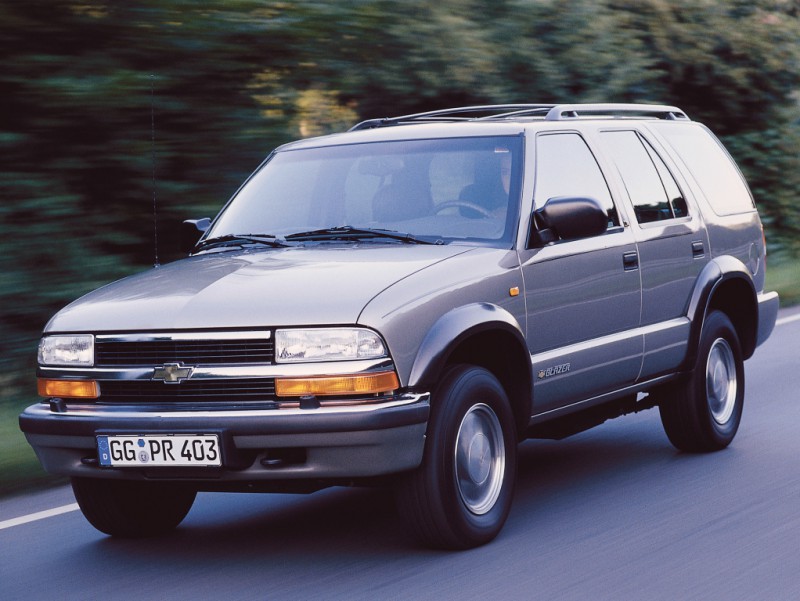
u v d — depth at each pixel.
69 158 11.15
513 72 15.74
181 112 11.73
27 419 5.91
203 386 5.54
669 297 7.70
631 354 7.21
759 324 8.80
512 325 6.11
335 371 5.40
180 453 5.47
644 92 18.47
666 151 8.21
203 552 6.13
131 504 6.33
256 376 5.45
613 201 7.33
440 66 14.16
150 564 5.95
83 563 6.02
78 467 5.82
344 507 6.96
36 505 7.22
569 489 7.27
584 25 16.81
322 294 5.60
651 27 19.50
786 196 21.89
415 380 5.54
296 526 6.57
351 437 5.36
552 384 6.53
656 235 7.59
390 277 5.75
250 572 5.72
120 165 11.35
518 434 6.43
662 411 8.05
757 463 7.74
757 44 20.98
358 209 6.85
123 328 5.69
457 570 5.58
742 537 6.03
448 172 6.78
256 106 12.48
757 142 21.56
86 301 6.11
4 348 10.55
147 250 11.79
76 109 10.92
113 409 5.69
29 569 5.94
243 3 11.79
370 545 6.09
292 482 5.69
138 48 11.30
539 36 16.44
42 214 10.85
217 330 5.52
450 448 5.70
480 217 6.53
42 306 10.77
